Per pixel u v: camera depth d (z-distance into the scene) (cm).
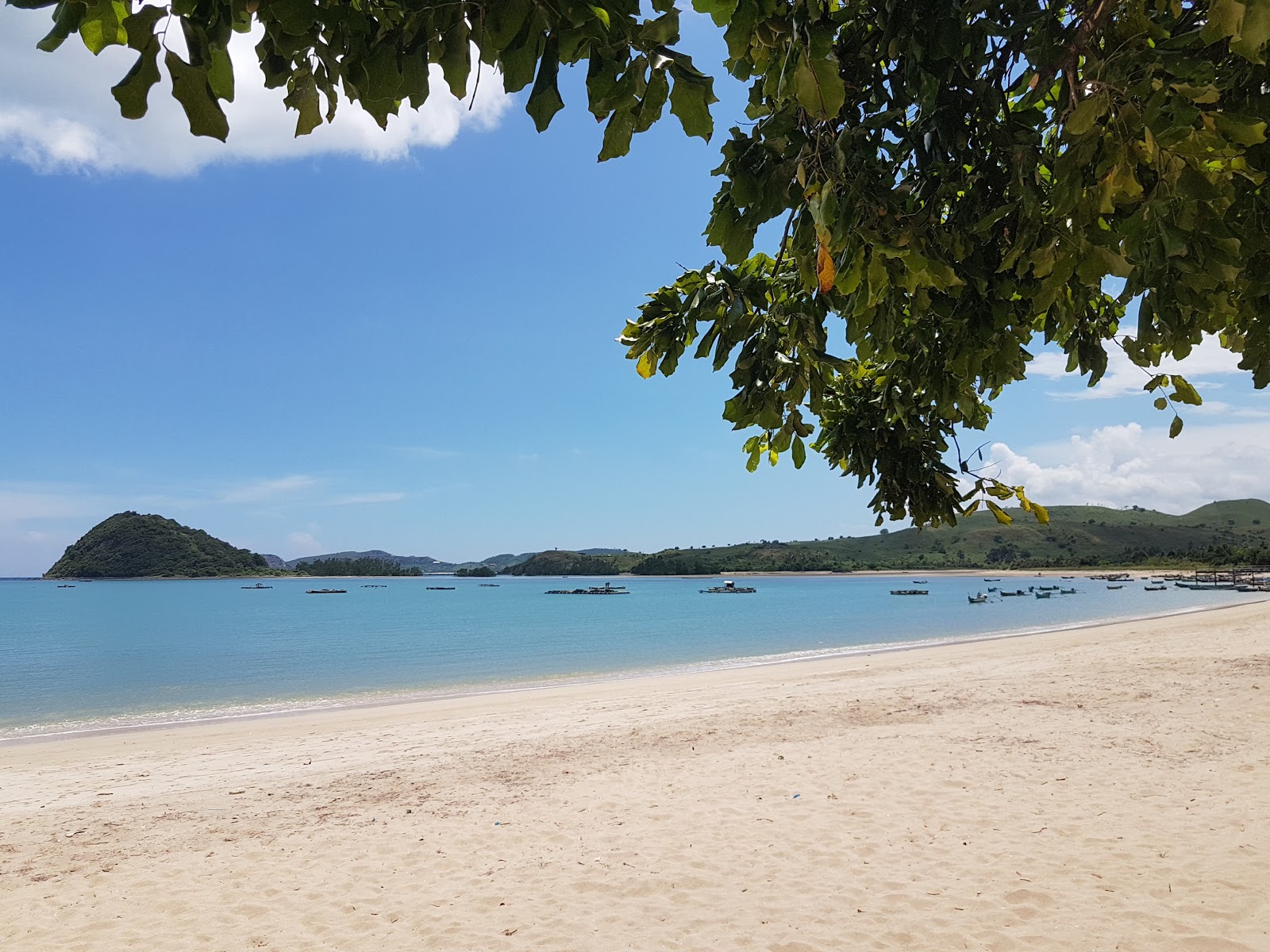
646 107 126
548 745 1230
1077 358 252
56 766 1298
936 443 283
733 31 128
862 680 1891
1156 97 140
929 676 1861
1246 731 1026
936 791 852
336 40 123
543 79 119
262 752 1350
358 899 656
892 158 205
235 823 891
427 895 657
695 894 629
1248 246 179
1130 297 168
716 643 4316
